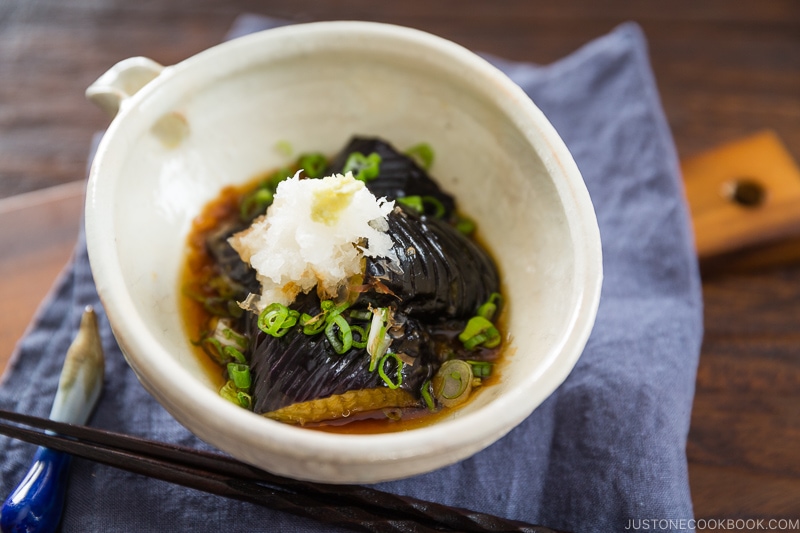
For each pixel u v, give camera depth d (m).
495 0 0.49
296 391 0.29
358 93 0.34
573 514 0.31
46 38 0.46
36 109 0.43
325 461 0.25
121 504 0.30
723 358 0.37
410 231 0.31
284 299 0.30
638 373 0.33
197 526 0.30
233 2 0.48
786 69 0.46
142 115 0.31
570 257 0.29
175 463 0.30
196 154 0.33
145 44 0.46
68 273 0.36
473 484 0.31
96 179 0.29
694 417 0.35
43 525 0.30
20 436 0.30
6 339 0.35
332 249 0.29
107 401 0.33
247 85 0.33
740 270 0.39
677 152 0.43
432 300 0.31
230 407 0.25
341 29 0.33
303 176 0.35
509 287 0.32
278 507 0.29
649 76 0.41
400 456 0.25
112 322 0.26
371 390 0.29
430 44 0.33
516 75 0.42
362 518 0.29
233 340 0.31
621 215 0.38
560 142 0.30
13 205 0.38
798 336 0.37
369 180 0.34
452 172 0.35
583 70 0.42
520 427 0.32
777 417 0.35
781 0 0.49
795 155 0.43
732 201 0.40
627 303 0.36
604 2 0.49
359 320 0.30
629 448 0.32
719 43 0.47
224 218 0.34
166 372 0.26
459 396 0.30
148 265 0.31
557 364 0.26
